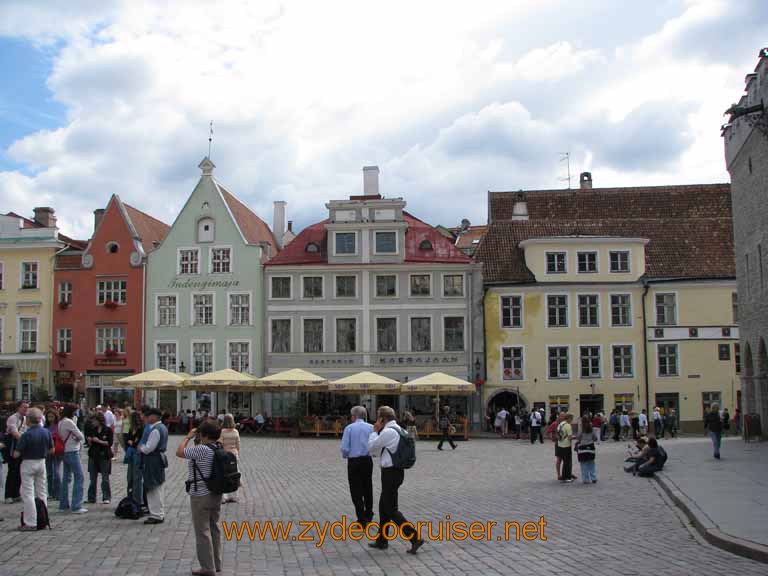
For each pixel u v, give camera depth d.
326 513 16.50
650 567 10.92
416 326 51.44
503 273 52.12
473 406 50.41
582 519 15.48
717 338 50.50
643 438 25.17
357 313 51.72
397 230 51.94
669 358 50.53
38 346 54.91
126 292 54.16
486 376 50.81
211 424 10.84
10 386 54.94
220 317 52.81
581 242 51.53
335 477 24.42
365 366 51.31
